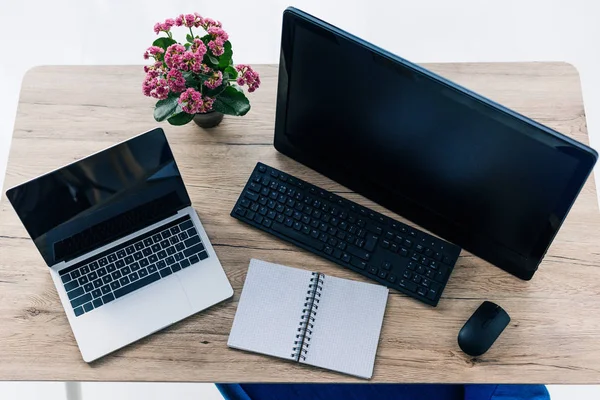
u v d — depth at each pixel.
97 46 2.65
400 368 1.32
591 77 2.61
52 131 1.56
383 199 1.46
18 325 1.35
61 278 1.37
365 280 1.40
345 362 1.32
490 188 1.28
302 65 1.32
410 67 1.19
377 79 1.25
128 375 1.32
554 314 1.36
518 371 1.31
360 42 1.21
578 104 1.58
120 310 1.35
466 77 1.63
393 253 1.40
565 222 1.45
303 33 1.26
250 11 2.72
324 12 2.72
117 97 1.60
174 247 1.41
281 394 1.58
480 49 2.67
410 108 1.25
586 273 1.40
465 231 1.39
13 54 2.64
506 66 1.64
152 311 1.35
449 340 1.34
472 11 2.73
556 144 1.13
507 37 2.69
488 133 1.19
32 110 1.58
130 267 1.38
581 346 1.33
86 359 1.31
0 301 1.38
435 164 1.31
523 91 1.60
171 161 1.34
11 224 1.45
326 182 1.51
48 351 1.33
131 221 1.39
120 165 1.29
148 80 1.40
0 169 2.44
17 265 1.41
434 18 2.72
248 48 2.65
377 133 1.34
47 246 1.33
